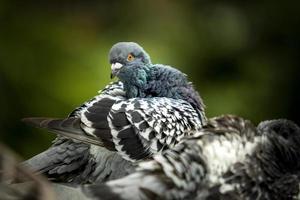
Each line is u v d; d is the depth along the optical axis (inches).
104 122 332.5
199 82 640.4
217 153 255.6
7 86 591.2
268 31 695.7
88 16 649.6
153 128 340.2
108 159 339.6
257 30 695.7
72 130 326.0
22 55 602.5
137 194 235.6
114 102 344.5
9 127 586.2
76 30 635.5
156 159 247.1
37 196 211.5
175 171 244.5
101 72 586.2
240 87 644.1
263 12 698.2
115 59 378.3
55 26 628.4
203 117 370.6
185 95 367.6
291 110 671.8
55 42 612.1
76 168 343.3
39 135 579.5
